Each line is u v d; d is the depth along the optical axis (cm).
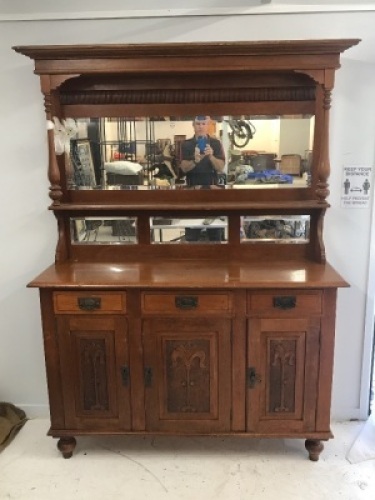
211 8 204
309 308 189
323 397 197
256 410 199
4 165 222
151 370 196
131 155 215
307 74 191
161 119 212
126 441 224
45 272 203
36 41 211
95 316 192
